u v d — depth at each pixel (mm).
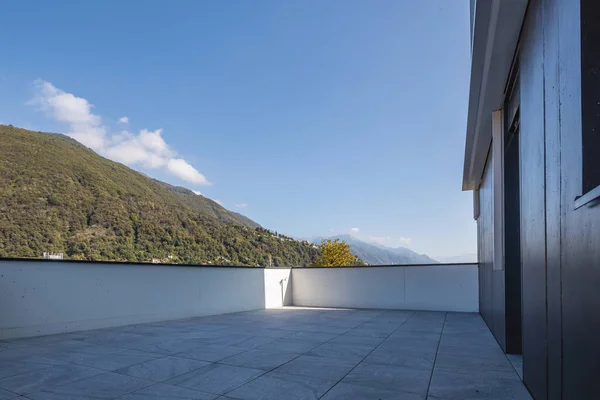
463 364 4164
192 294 9156
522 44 3484
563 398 2230
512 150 4977
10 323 5762
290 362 4238
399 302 11109
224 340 5668
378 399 2980
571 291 2080
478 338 5898
